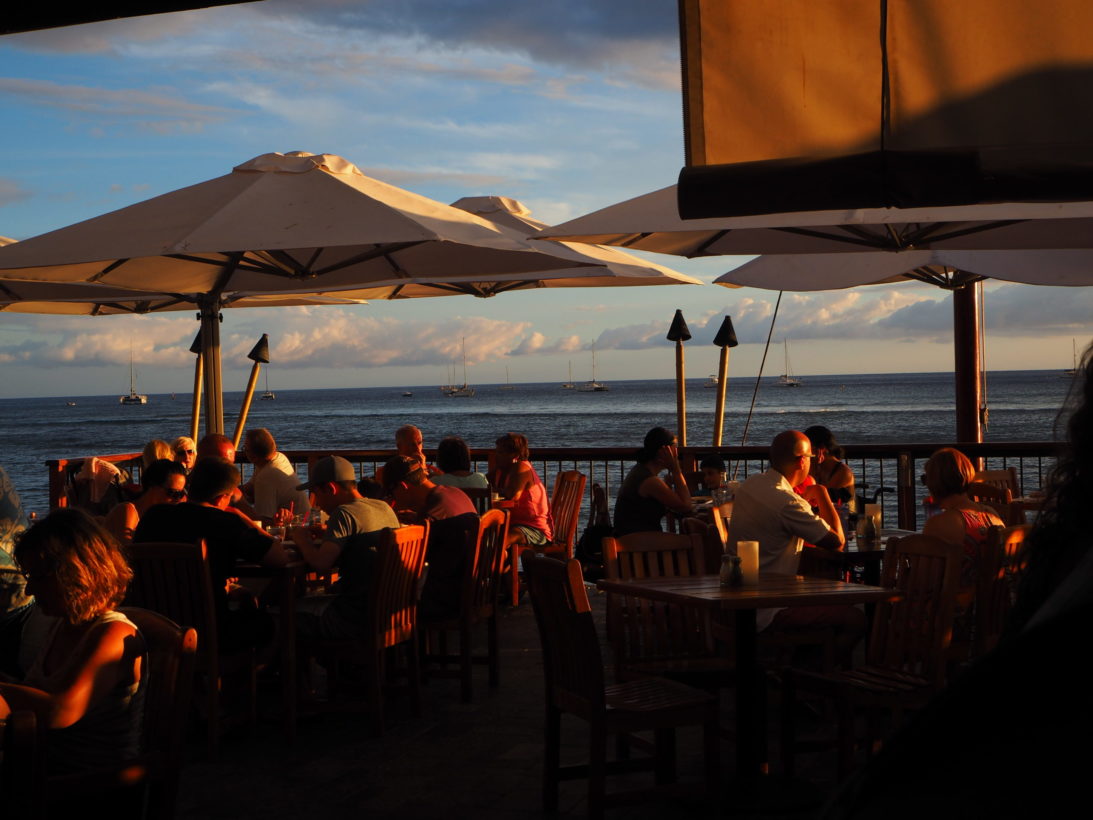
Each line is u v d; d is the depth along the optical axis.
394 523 5.35
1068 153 2.25
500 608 8.16
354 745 4.88
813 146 2.36
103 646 2.78
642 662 4.68
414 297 9.72
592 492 8.52
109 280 6.97
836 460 7.17
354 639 5.13
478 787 4.28
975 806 0.57
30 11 2.05
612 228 5.64
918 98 2.32
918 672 4.33
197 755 4.75
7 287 8.73
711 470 8.68
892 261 8.48
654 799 3.74
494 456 9.59
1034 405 94.81
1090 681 0.55
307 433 81.00
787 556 5.20
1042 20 2.27
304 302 9.86
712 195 2.33
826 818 0.64
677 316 10.81
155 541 4.87
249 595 5.55
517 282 9.26
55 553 2.82
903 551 4.18
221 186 6.69
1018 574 0.96
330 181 6.52
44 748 2.31
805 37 2.35
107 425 104.25
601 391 183.38
